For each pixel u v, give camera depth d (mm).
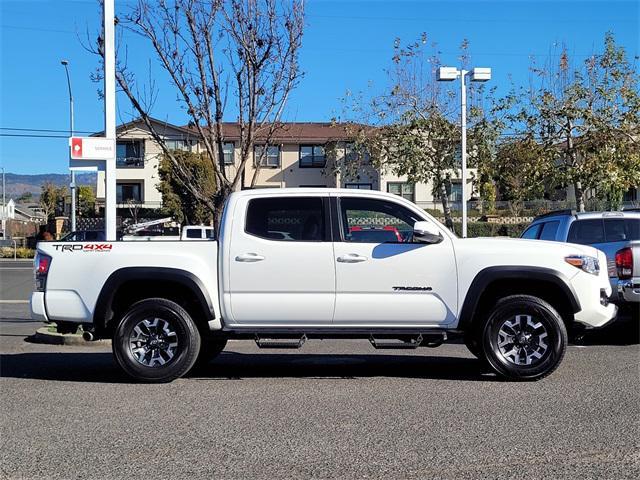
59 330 8516
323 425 6441
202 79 12547
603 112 24609
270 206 8266
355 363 9891
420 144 29078
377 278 8070
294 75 12859
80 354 10969
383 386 8133
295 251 8102
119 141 49906
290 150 49844
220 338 8430
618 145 24344
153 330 8281
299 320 8156
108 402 7398
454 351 11078
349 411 6945
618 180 24156
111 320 8367
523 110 26328
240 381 8492
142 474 5207
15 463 5469
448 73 21750
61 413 6961
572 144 25781
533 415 6723
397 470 5234
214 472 5238
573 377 8477
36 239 47125
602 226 12219
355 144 31094
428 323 8156
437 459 5469
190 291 8289
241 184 12906
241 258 8102
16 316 16969
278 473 5203
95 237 32750
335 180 48531
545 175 26172
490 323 8188
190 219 45469
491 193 37562
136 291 8500
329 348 11453
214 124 14984
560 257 8117
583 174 24453
